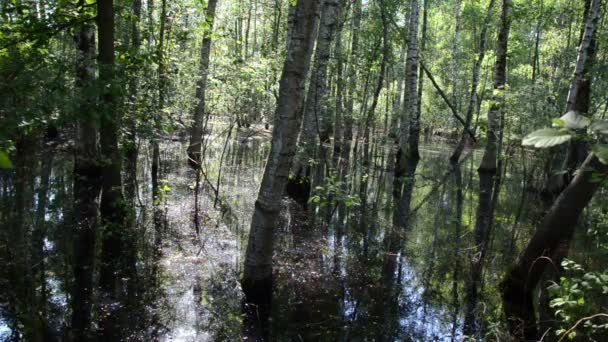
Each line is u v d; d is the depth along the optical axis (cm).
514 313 569
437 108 3209
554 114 1037
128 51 744
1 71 542
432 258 758
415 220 1002
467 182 1516
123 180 1158
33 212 845
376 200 1185
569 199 551
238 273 633
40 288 558
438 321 545
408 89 1670
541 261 573
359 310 564
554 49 2197
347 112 2319
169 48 1037
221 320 515
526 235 905
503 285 615
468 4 2669
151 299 549
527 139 163
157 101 869
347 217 988
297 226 879
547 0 2052
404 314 560
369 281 650
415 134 2023
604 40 1368
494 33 2702
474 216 1056
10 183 1052
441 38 3553
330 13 1027
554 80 2116
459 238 874
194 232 794
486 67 2380
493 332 508
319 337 498
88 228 772
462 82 3095
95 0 734
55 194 980
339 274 664
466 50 3134
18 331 465
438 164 1977
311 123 1081
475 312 570
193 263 660
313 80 1066
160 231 784
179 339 471
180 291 575
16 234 726
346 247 786
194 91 1278
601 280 376
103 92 595
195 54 1476
